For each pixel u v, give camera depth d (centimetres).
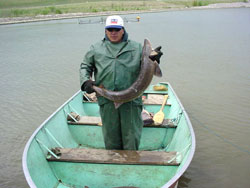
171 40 1730
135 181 362
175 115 542
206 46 1525
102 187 369
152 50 342
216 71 1056
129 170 359
